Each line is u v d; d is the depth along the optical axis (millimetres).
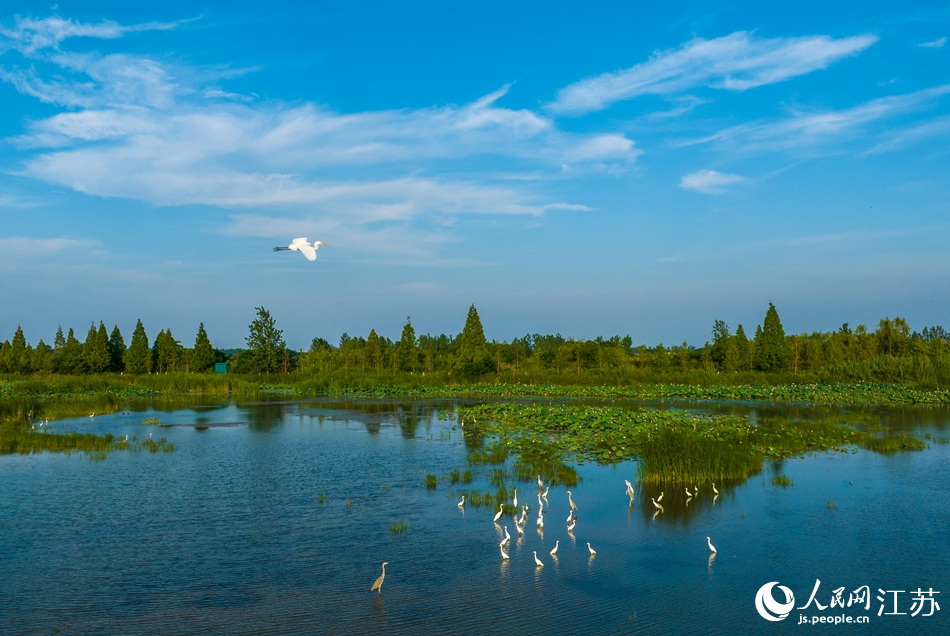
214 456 27594
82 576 13883
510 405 44844
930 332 103812
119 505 19547
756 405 48594
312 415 43281
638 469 22875
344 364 83938
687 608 12273
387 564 14562
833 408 46156
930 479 22688
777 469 24312
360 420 40344
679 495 20484
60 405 44750
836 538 16297
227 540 16250
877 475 23312
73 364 89125
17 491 21281
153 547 15758
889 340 89562
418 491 21219
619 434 31188
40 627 11531
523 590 13062
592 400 54062
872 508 18969
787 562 14672
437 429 36000
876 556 15086
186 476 23578
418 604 12414
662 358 82750
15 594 12953
